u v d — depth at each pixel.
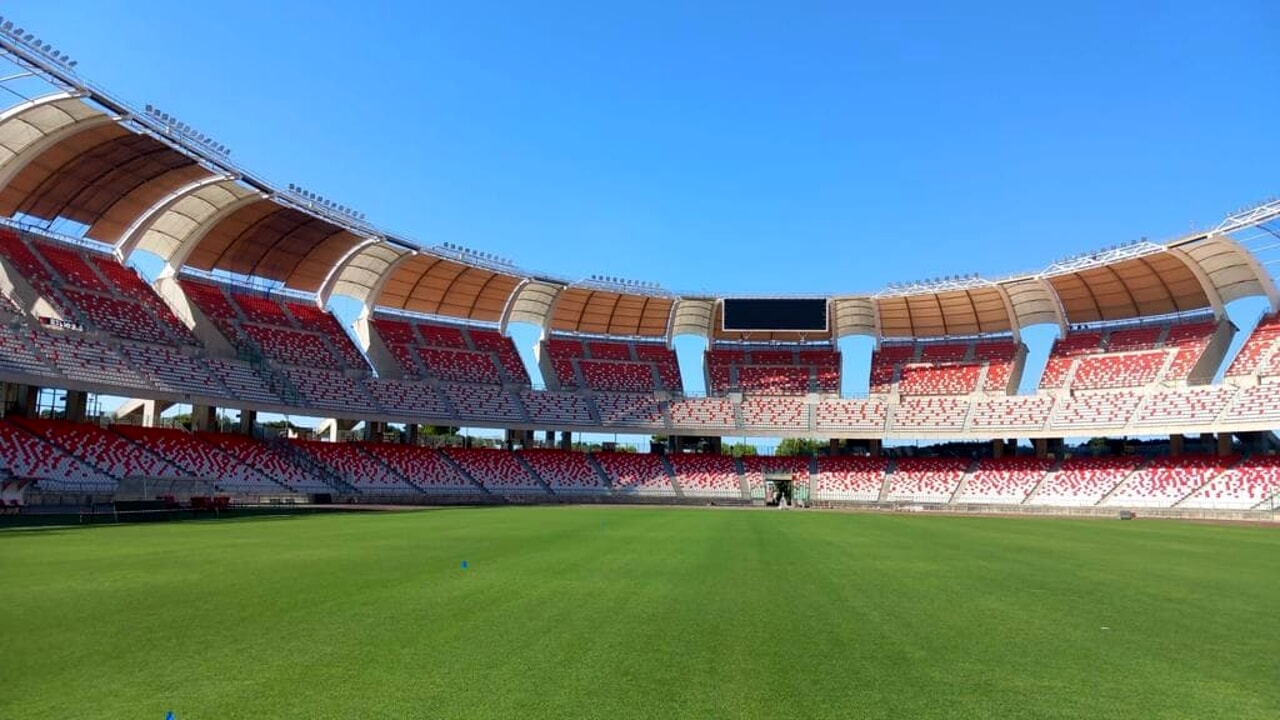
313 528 29.50
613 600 12.53
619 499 67.06
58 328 45.62
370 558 18.47
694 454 74.69
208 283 58.97
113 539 23.52
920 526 37.38
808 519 42.50
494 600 12.38
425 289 68.25
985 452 73.56
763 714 6.82
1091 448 69.69
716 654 8.97
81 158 40.44
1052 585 15.40
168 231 52.19
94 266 51.88
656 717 6.68
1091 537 30.75
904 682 7.93
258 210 49.66
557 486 67.19
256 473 52.03
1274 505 52.25
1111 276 62.12
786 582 15.21
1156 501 57.00
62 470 40.56
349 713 6.66
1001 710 7.06
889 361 76.25
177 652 8.73
